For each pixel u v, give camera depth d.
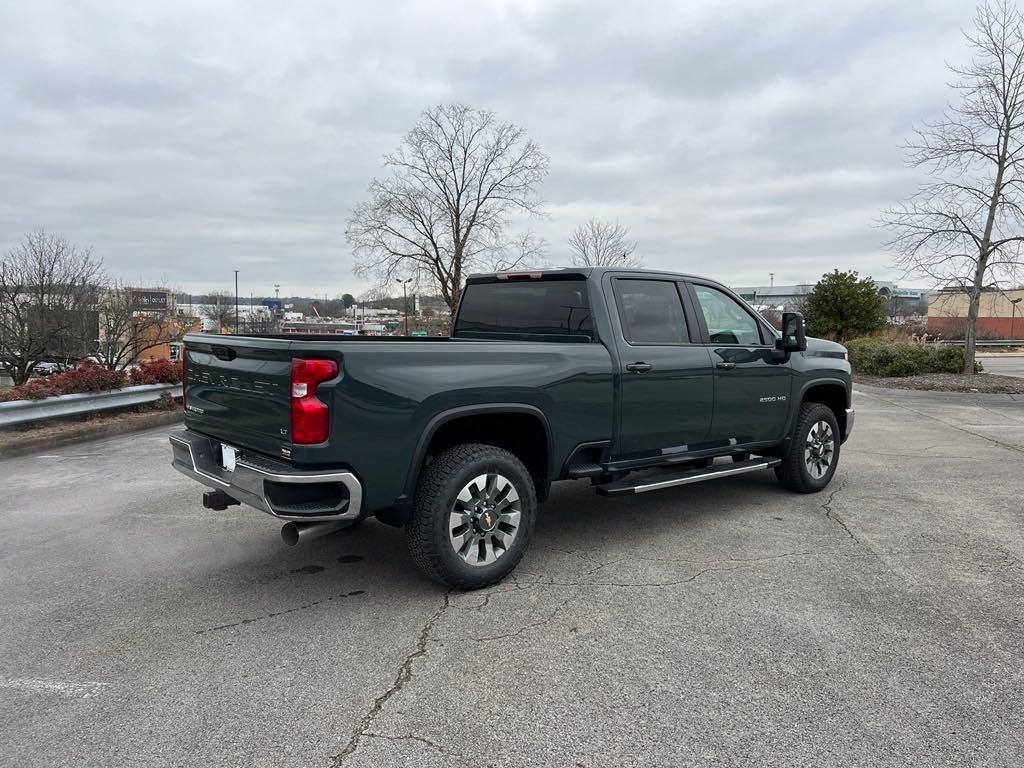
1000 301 52.59
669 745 2.58
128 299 23.62
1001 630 3.54
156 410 11.82
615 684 3.01
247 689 2.99
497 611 3.79
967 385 15.67
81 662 3.23
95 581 4.27
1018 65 15.08
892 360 18.55
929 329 41.88
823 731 2.67
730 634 3.49
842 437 6.83
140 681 3.05
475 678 3.07
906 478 7.05
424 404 3.76
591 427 4.56
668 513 5.75
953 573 4.34
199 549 4.88
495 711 2.81
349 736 2.64
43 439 8.91
